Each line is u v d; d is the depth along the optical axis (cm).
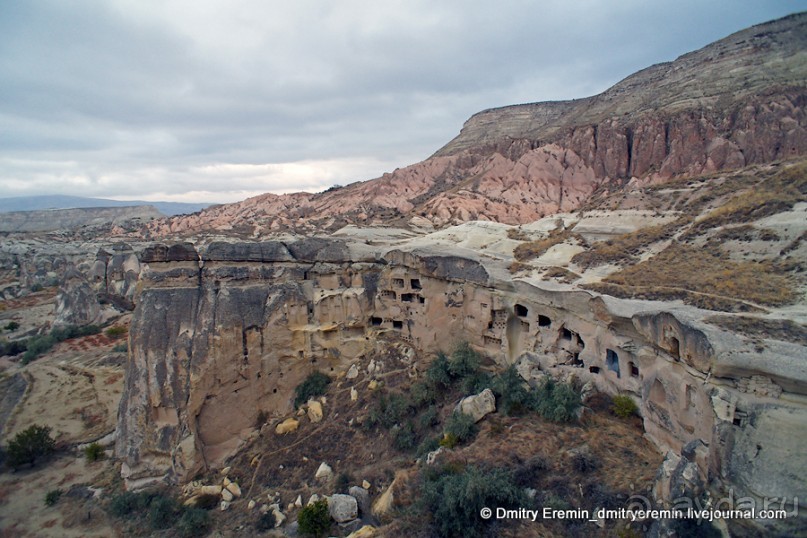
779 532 1354
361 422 2800
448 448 2245
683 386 1802
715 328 1688
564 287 2578
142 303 2866
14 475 2966
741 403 1509
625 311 2134
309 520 2133
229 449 2942
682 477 1505
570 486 1811
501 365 2914
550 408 2286
